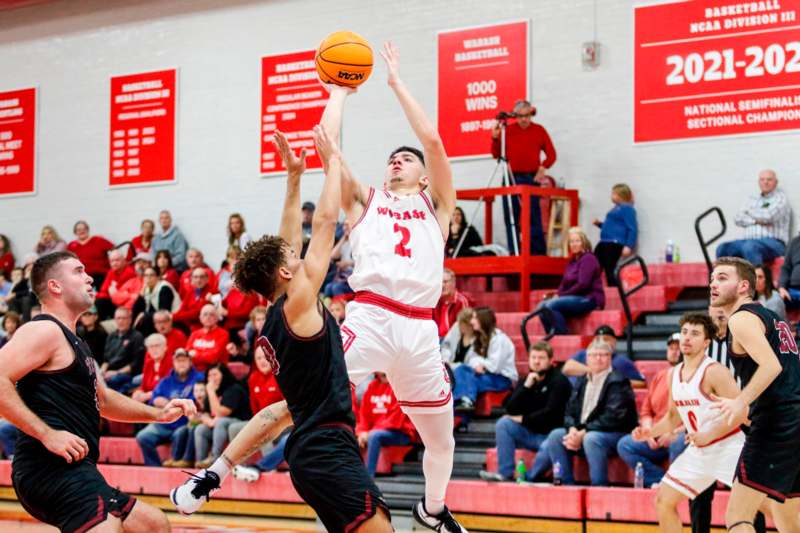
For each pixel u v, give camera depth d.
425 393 5.77
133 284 15.53
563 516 9.13
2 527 9.84
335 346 4.98
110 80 17.42
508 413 10.05
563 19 14.06
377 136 15.21
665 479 6.95
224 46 16.55
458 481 9.73
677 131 13.24
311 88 15.82
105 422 13.30
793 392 5.96
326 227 5.07
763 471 5.94
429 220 5.88
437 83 14.85
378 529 4.79
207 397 11.70
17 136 18.06
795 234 12.41
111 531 4.89
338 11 15.66
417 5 15.09
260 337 5.03
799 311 10.99
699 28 13.16
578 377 10.02
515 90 14.29
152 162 16.97
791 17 12.65
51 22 17.98
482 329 11.06
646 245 13.31
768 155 12.70
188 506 5.14
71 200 17.62
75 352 5.14
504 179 13.44
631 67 13.57
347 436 4.89
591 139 13.77
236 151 16.33
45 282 5.29
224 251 16.30
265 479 10.83
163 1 17.06
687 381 6.95
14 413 4.85
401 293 5.66
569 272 12.10
